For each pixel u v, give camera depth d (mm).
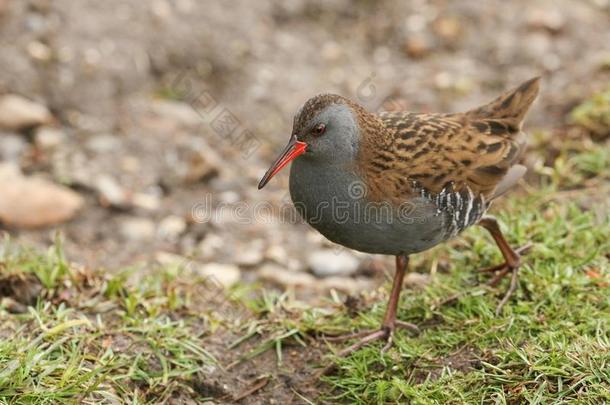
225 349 9305
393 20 16609
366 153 8578
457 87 14992
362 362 8781
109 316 9453
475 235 10406
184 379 8812
